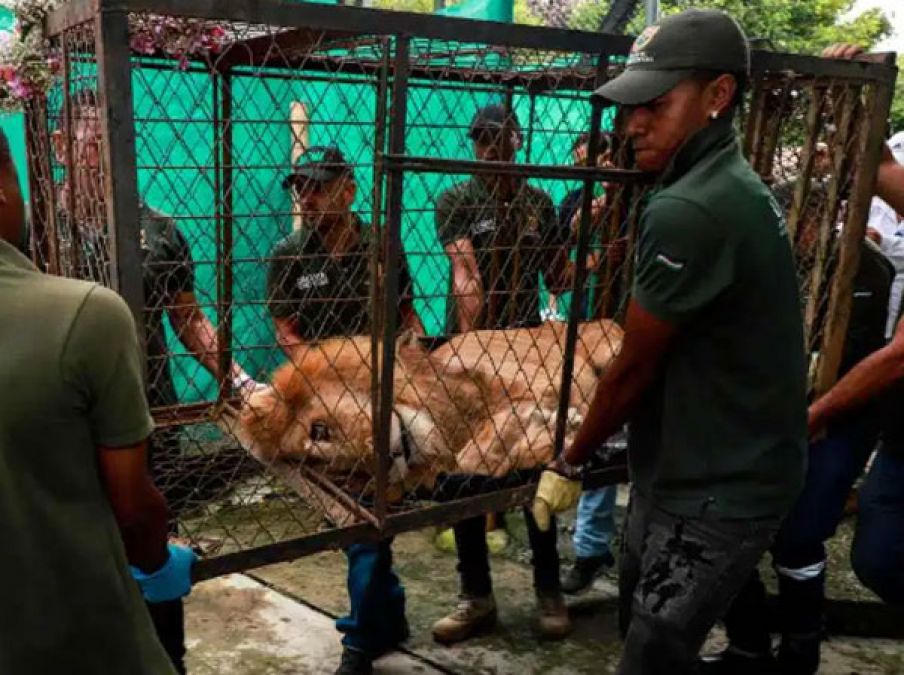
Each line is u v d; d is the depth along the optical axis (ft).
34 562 4.35
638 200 8.01
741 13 27.07
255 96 10.36
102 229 6.01
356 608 9.30
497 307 9.32
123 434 4.52
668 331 6.12
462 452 7.76
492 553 13.02
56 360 4.25
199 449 8.48
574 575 11.85
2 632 4.36
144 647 4.84
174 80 10.33
